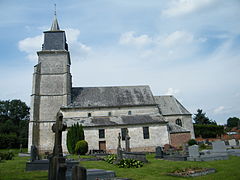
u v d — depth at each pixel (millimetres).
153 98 35906
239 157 16031
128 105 33781
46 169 11992
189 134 32406
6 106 69188
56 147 8320
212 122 68125
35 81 32375
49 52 34625
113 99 34750
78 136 26438
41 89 32781
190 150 16172
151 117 32312
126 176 10422
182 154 18562
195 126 50031
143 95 36406
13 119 69438
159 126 30781
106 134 29156
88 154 25641
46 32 36062
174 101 39312
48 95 32656
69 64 36625
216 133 50312
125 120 31047
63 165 7660
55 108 32281
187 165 13305
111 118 31531
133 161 13953
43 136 30922
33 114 30766
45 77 33500
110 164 15484
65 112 31781
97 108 32938
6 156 19094
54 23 37875
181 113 36906
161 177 9906
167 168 12516
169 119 36375
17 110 70312
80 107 32281
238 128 82312
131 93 36531
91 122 29953
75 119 30719
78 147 24797
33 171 11664
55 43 35594
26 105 73312
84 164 15625
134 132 29828
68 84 33188
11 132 59438
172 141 31375
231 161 13984
